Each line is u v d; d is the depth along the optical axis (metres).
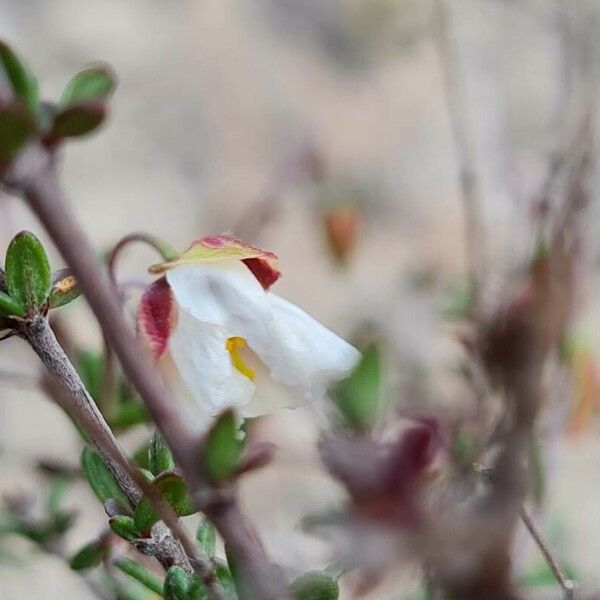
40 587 0.25
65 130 0.10
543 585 0.16
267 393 0.14
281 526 0.20
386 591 0.13
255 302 0.14
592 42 0.17
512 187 0.20
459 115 0.26
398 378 0.19
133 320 0.15
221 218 0.36
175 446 0.11
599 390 0.19
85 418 0.12
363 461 0.10
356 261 0.31
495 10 0.36
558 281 0.12
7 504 0.18
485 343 0.11
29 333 0.14
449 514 0.10
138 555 0.16
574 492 0.26
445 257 0.31
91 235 0.35
